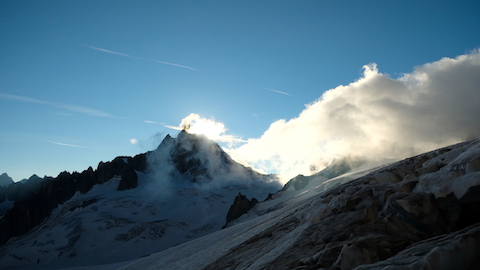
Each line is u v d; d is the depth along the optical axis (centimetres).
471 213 885
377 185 1335
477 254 615
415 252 691
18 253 16812
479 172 839
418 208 936
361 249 841
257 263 1255
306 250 1080
